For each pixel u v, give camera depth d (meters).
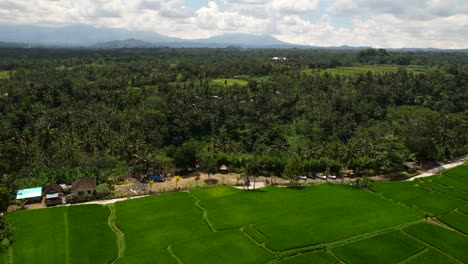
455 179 129.88
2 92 190.75
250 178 132.88
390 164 136.25
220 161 142.00
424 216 99.81
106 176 124.12
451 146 162.12
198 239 84.50
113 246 81.50
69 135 151.12
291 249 81.44
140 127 170.75
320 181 132.00
